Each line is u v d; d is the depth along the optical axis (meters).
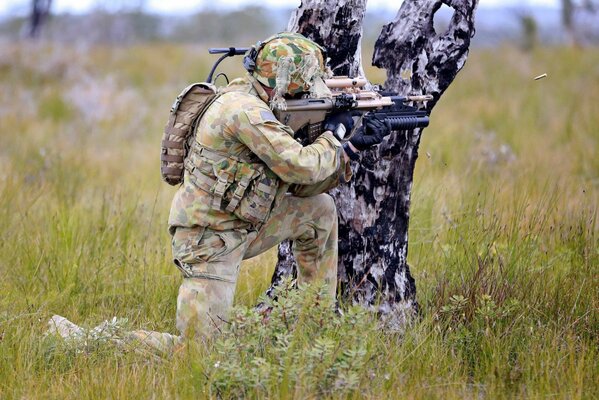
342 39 15.27
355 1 15.11
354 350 12.70
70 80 60.88
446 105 48.97
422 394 13.06
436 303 16.39
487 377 13.83
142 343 14.90
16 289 18.27
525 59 64.69
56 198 26.47
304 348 12.80
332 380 12.69
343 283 16.16
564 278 17.11
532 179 26.64
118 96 52.44
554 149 36.00
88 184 30.11
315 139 14.20
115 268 19.31
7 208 23.25
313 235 15.09
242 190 13.70
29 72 61.81
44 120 47.56
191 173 13.98
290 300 13.57
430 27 15.41
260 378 12.59
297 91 13.68
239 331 13.38
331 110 13.96
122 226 22.06
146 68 67.62
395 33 15.45
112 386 13.25
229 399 12.88
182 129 14.05
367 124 14.16
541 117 43.62
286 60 13.39
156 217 23.41
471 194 23.97
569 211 22.20
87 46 72.88
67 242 20.61
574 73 58.88
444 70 15.47
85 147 38.72
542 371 13.73
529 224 18.88
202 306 14.06
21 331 15.27
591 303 16.22
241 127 13.34
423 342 14.57
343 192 15.79
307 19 15.25
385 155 15.52
